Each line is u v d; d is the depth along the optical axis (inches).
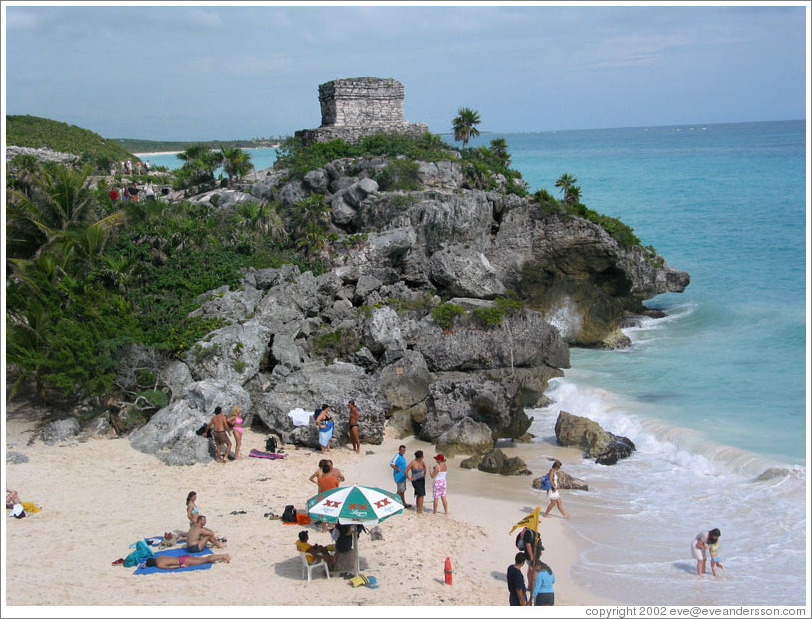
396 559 721.6
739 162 5807.1
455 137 2214.6
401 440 1108.5
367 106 2165.4
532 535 648.4
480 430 1063.6
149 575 651.5
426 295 1515.7
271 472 936.9
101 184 2105.1
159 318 1237.1
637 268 1819.6
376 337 1295.5
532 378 1298.0
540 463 1016.9
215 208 1846.7
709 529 799.1
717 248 2534.5
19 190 1528.1
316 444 1043.3
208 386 1066.1
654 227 2972.4
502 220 1811.0
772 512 824.3
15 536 727.1
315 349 1300.4
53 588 614.9
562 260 1781.5
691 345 1583.4
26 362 1062.4
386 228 1674.5
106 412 1077.1
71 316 1168.2
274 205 1745.8
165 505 821.2
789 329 1652.3
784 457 949.2
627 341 1620.3
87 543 715.4
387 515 645.3
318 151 1958.7
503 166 2174.0
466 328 1371.8
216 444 971.3
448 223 1679.4
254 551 714.2
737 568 715.4
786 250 2455.7
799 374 1341.0
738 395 1229.7
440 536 782.5
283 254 1579.7
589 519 836.0
